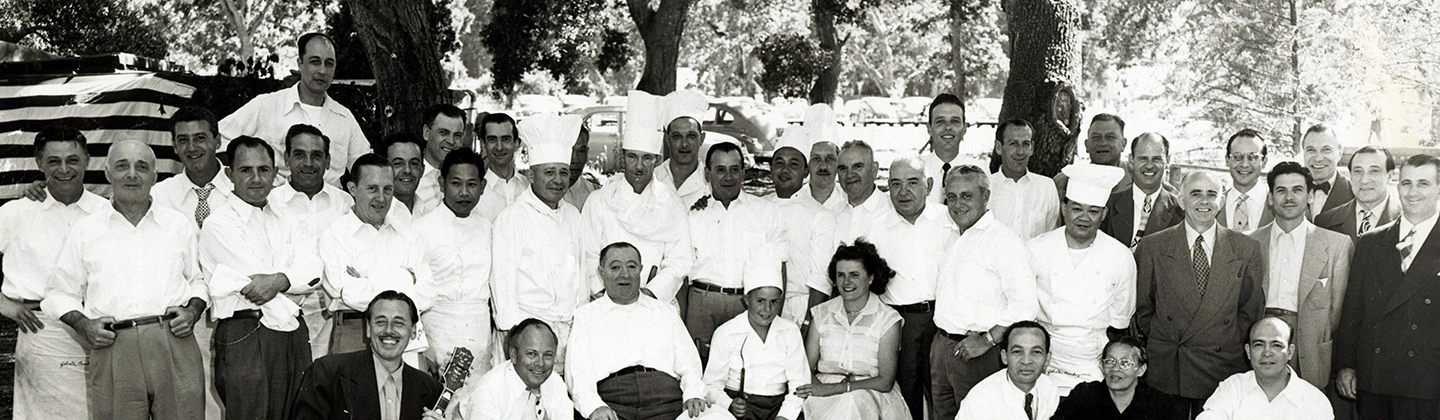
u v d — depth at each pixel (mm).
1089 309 6062
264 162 5844
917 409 6586
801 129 7223
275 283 5770
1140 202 6914
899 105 26000
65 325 5785
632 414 6305
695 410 6285
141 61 11289
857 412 6371
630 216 6707
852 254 6406
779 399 6547
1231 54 17984
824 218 7008
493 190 7004
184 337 5781
